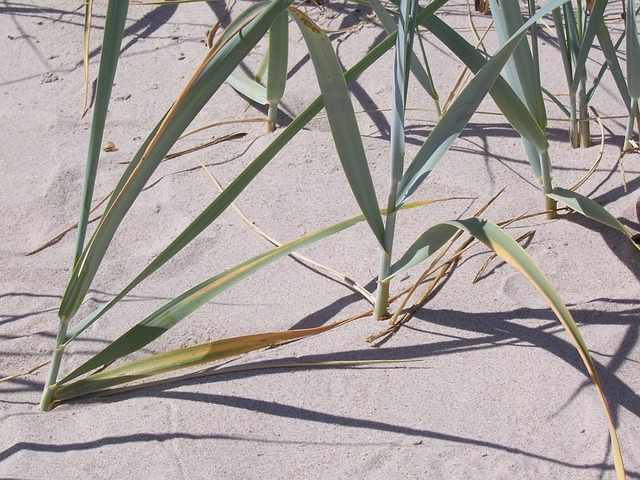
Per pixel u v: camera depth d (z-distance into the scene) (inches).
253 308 22.3
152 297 22.7
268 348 21.4
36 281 23.4
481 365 20.6
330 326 21.2
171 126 18.3
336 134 19.6
